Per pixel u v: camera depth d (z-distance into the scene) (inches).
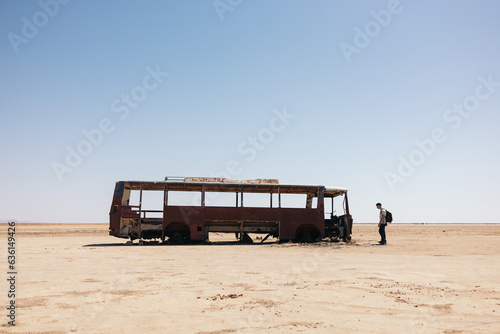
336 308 239.0
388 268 420.2
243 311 231.9
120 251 652.7
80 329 195.0
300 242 856.3
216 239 1103.0
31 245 796.6
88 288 305.9
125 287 310.2
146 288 305.9
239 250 675.4
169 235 843.4
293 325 202.1
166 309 237.3
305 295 277.9
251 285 319.0
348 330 192.7
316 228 866.1
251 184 846.5
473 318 214.1
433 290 294.4
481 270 401.4
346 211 870.4
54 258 533.3
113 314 225.3
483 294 278.5
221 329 195.0
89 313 227.6
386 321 208.8
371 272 390.3
